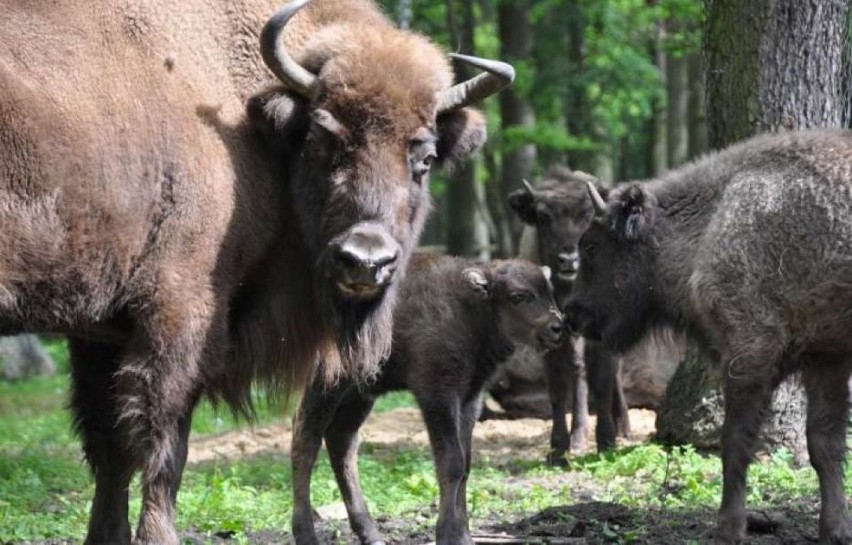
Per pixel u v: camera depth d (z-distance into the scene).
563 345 20.83
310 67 11.98
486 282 14.87
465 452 15.06
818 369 14.12
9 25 11.12
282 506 17.28
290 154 12.02
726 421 13.77
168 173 11.38
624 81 49.69
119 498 12.34
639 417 25.62
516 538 14.20
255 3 12.25
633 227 15.20
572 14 50.16
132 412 11.30
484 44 58.41
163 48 11.66
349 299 12.12
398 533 15.23
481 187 65.75
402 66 11.80
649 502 16.33
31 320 11.20
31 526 15.90
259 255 12.00
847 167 13.39
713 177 14.92
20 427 28.95
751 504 15.90
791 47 19.34
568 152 53.69
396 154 11.61
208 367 11.54
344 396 14.50
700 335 14.78
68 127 11.01
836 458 14.00
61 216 10.99
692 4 45.25
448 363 14.69
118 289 11.33
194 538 14.80
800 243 13.41
